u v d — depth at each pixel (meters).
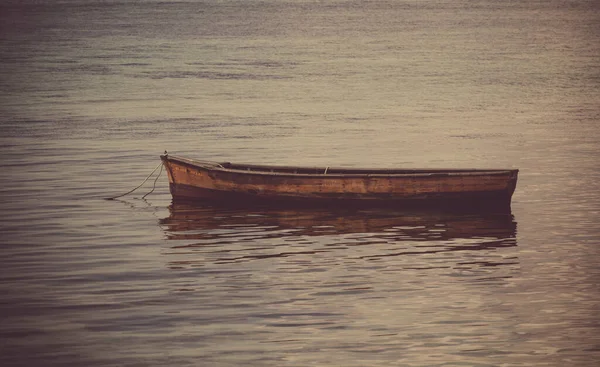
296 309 47.94
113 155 92.25
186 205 72.06
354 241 61.28
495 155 91.94
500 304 48.62
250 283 52.19
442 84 152.12
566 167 85.75
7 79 161.75
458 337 44.25
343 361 41.69
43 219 67.44
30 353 42.50
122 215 68.81
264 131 106.44
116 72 172.75
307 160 89.69
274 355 42.28
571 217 67.44
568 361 41.66
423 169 73.06
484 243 60.62
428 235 62.72
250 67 180.62
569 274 53.75
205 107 126.94
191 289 51.19
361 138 101.75
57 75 168.00
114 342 43.75
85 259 57.09
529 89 145.25
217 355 42.31
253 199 72.12
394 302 48.94
